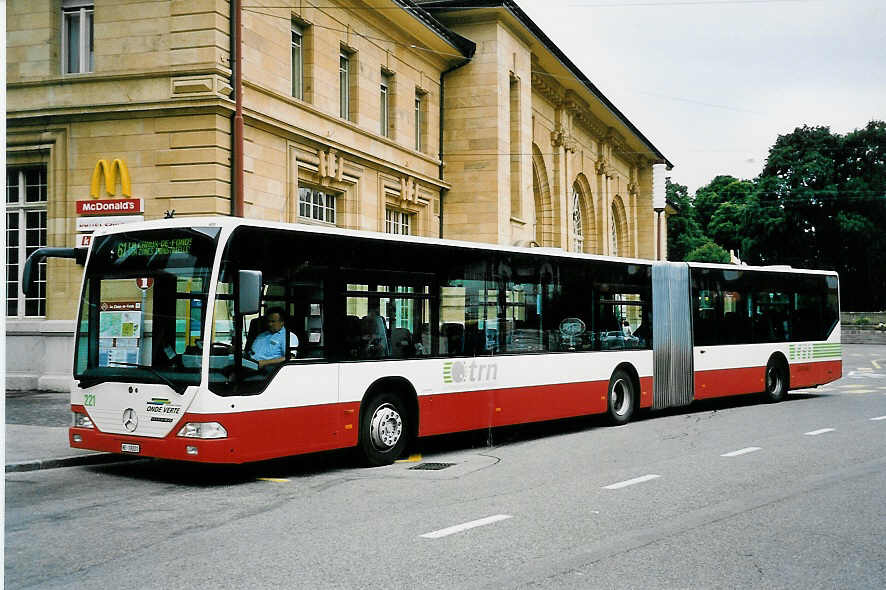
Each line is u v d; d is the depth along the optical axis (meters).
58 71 20.53
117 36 19.92
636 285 17.42
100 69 20.00
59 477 10.85
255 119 20.80
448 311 13.12
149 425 10.20
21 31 20.56
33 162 20.66
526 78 34.38
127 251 10.71
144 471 11.37
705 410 19.75
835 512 8.59
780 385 21.48
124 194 19.70
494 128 31.36
